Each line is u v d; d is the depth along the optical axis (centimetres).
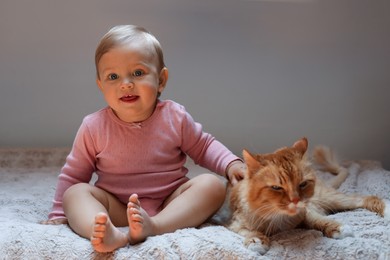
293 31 229
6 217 152
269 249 130
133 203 130
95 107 236
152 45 156
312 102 235
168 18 228
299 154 139
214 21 229
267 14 228
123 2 226
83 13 227
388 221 147
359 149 238
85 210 139
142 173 157
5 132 238
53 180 202
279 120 237
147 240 131
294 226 144
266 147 238
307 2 226
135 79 150
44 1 226
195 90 234
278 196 133
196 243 128
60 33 229
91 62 232
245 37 230
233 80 234
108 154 156
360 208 161
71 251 128
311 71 233
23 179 203
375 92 233
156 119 159
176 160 162
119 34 153
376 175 202
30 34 228
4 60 230
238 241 132
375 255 126
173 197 156
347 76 232
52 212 154
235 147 239
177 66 232
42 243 130
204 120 237
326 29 229
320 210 156
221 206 157
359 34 229
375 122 236
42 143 239
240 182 150
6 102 235
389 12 226
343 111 236
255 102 236
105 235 124
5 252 128
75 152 159
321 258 126
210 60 232
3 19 226
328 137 238
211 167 170
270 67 233
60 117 237
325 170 207
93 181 200
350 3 226
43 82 233
